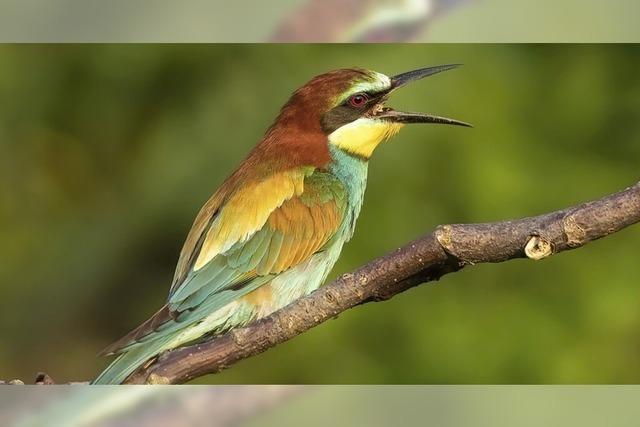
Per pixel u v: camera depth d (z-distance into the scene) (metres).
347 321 11.01
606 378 10.73
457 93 11.59
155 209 12.30
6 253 12.91
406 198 11.33
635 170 11.62
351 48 11.98
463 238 5.08
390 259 5.31
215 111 12.31
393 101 11.45
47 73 12.89
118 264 12.45
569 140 11.71
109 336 12.51
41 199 13.23
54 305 12.61
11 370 12.45
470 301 11.05
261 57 12.31
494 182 11.29
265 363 10.99
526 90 11.84
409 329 10.96
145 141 12.72
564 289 11.07
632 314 10.95
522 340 10.87
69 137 12.99
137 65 12.63
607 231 4.88
